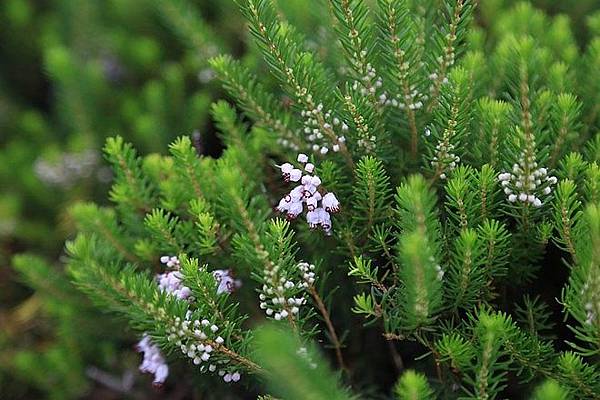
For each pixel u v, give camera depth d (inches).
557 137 13.6
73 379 15.9
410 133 13.9
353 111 13.4
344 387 13.8
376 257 14.0
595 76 14.2
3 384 16.4
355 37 13.3
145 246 14.3
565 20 15.0
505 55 14.4
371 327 14.4
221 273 13.7
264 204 14.2
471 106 13.7
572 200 12.8
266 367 12.7
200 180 14.0
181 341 13.2
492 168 13.2
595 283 12.3
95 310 15.5
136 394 15.9
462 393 13.4
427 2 14.2
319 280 14.2
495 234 12.9
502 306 13.9
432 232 12.7
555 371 13.1
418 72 13.7
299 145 14.3
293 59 13.5
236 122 15.1
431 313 12.9
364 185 13.3
